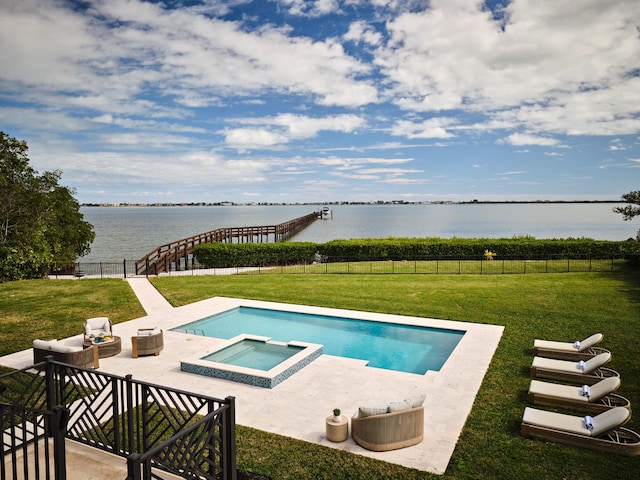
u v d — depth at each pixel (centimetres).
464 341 1327
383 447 700
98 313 1705
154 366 1130
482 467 652
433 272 2612
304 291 2127
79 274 2858
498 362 1143
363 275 2570
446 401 905
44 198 2916
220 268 3111
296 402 905
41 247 2789
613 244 2956
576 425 730
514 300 1820
